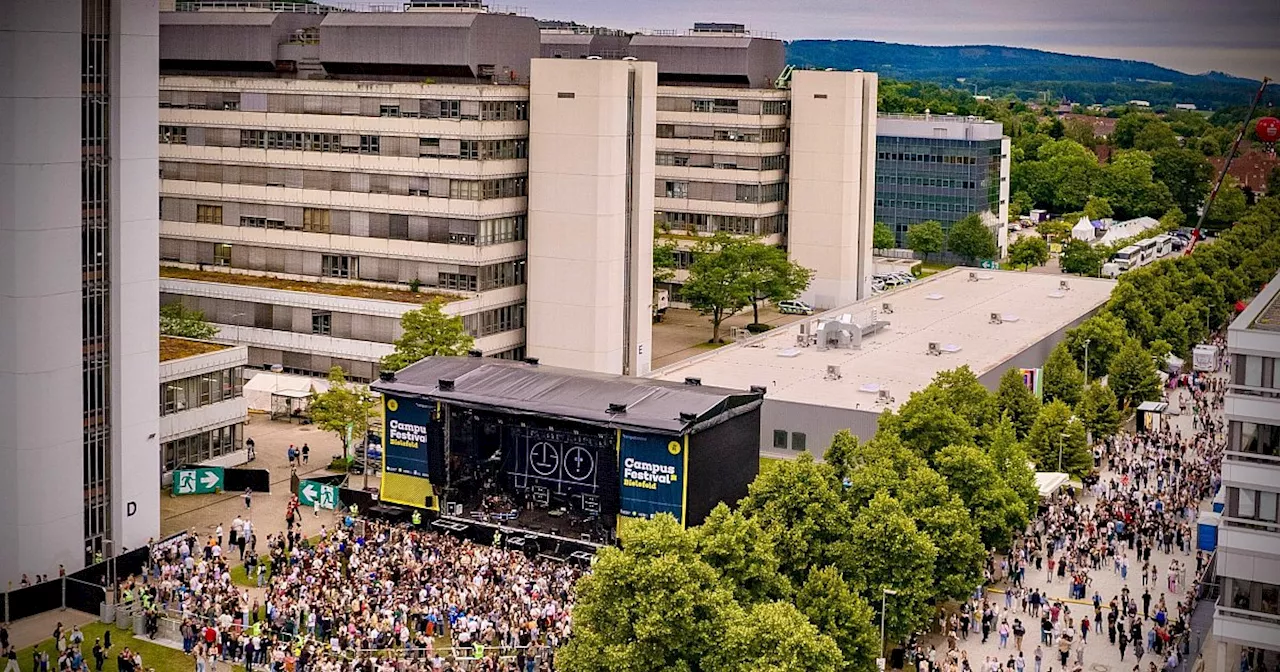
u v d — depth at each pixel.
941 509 131.88
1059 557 155.88
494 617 122.06
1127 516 161.50
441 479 154.25
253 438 190.38
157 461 150.00
